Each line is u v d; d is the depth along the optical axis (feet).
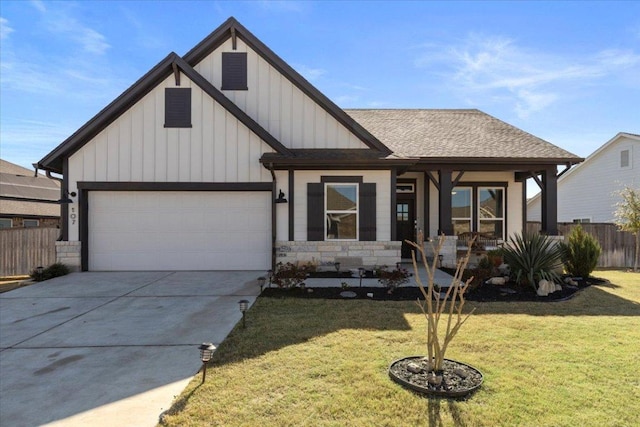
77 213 31.86
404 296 22.99
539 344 14.43
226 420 9.22
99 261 32.32
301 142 33.63
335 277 29.50
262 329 16.33
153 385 11.32
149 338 15.66
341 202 32.65
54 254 37.88
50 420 9.49
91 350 14.33
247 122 31.55
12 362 13.21
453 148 36.78
